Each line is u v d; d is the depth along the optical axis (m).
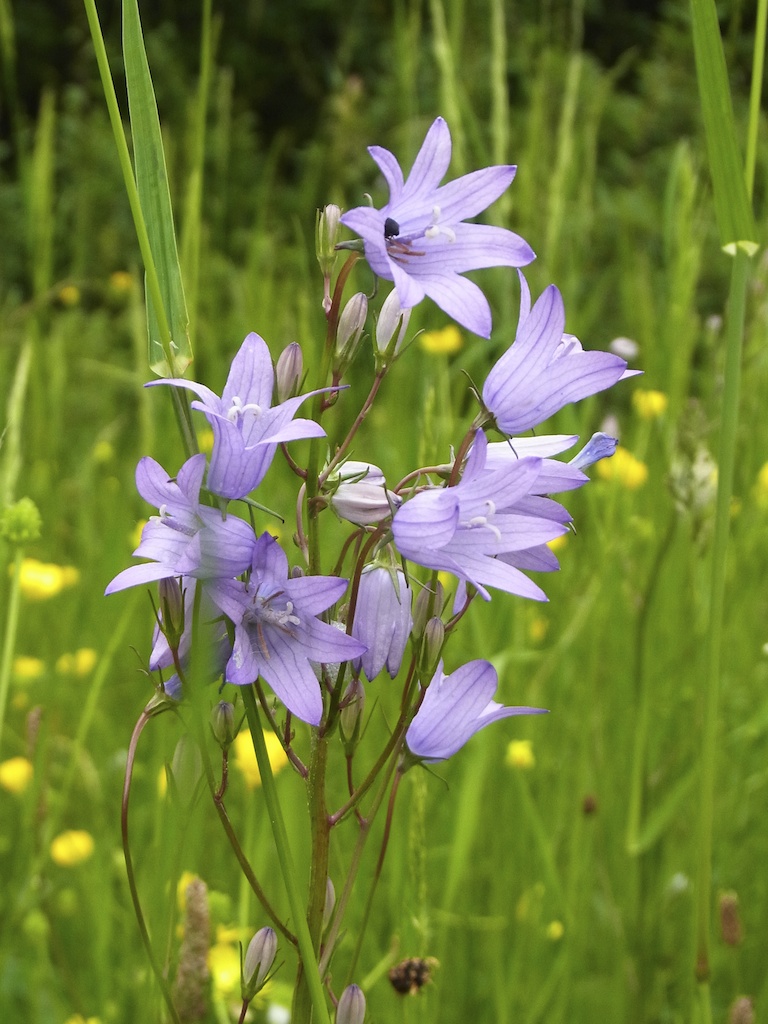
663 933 0.28
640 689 0.26
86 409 0.65
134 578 0.13
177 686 0.14
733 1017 0.20
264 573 0.13
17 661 0.35
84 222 0.52
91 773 0.29
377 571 0.14
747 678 0.33
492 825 0.29
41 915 0.26
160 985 0.15
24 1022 0.27
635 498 0.37
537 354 0.14
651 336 0.37
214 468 0.13
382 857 0.15
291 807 0.25
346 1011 0.14
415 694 0.15
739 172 0.16
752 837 0.30
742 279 0.17
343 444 0.14
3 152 0.95
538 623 0.35
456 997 0.27
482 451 0.14
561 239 0.40
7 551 0.30
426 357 0.36
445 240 0.14
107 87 0.14
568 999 0.26
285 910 0.25
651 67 0.98
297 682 0.13
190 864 0.25
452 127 0.35
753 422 0.32
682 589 0.32
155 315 0.14
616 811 0.30
